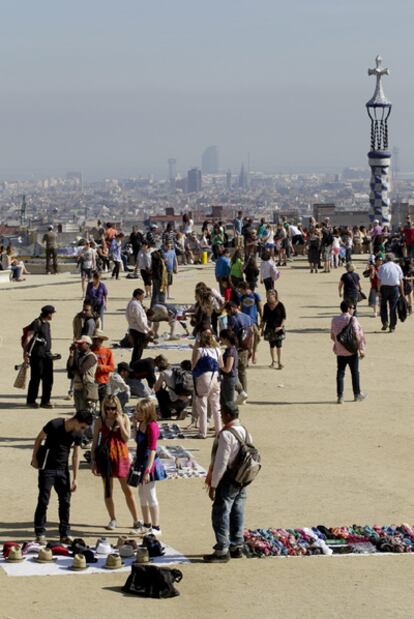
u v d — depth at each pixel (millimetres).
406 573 27734
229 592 26438
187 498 33719
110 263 98188
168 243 78188
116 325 66375
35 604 25547
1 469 36812
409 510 32875
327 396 48031
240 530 28875
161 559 28562
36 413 44469
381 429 42594
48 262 100938
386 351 59000
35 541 29609
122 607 25469
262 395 48062
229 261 73625
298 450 39469
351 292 66188
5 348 59062
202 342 40594
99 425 30812
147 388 45250
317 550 29094
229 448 28266
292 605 25672
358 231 113750
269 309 53625
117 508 32875
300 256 111188
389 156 127438
